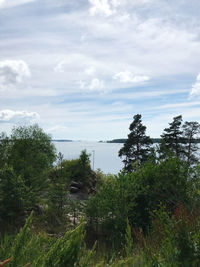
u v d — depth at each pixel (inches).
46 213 407.5
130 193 362.0
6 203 333.4
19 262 62.5
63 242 60.7
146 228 309.7
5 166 423.2
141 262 102.0
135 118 1711.4
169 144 1534.2
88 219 368.8
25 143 874.8
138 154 1646.2
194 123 1615.4
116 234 320.8
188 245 98.4
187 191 334.6
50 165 810.8
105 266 89.7
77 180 802.8
